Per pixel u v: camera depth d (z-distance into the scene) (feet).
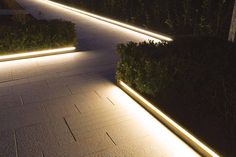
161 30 48.06
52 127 17.24
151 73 18.62
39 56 33.40
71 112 19.22
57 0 95.50
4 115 18.66
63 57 33.40
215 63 17.22
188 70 16.20
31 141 15.74
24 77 26.13
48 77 26.14
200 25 42.04
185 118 16.57
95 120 18.17
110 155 14.66
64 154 14.66
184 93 16.83
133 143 15.74
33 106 20.03
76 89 23.25
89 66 29.78
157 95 19.19
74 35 35.45
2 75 26.58
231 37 28.09
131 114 19.04
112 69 28.58
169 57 18.26
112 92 22.65
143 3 52.26
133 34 48.34
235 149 13.67
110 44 40.37
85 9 74.84
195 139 14.92
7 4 84.38
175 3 46.01
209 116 15.94
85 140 15.92
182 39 24.84
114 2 61.11
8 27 31.14
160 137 16.37
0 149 14.97
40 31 32.42
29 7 83.05
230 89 13.82
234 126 14.19
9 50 31.04
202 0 42.29
